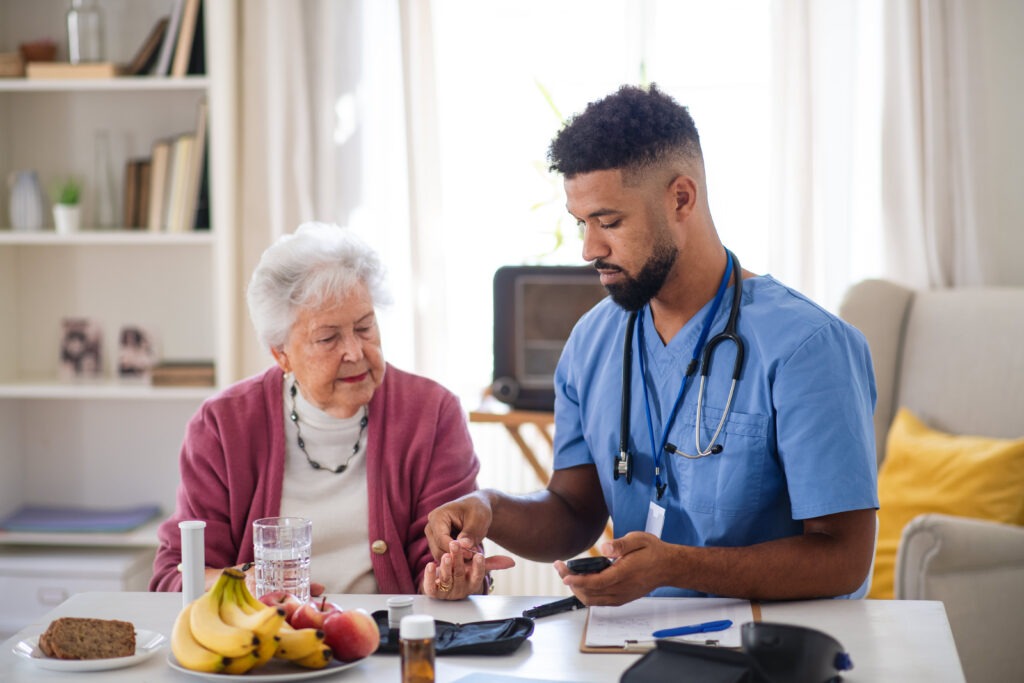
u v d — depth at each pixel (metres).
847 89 3.39
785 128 3.42
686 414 1.71
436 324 3.60
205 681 1.32
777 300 1.69
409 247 3.61
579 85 3.64
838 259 3.43
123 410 3.67
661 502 1.74
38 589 3.30
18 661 1.41
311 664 1.32
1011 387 3.06
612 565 1.48
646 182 1.60
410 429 2.05
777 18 3.40
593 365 1.87
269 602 1.43
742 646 1.25
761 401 1.65
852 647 1.37
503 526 1.77
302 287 1.88
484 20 3.65
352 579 1.96
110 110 3.58
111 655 1.39
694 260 1.69
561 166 1.64
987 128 3.43
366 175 3.65
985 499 2.82
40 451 3.70
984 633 2.58
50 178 3.61
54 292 3.65
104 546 3.55
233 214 3.53
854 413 1.60
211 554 1.98
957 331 3.17
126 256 3.63
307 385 1.94
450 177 3.69
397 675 1.33
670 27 3.57
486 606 1.60
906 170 3.39
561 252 3.64
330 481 2.02
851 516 1.58
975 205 3.36
